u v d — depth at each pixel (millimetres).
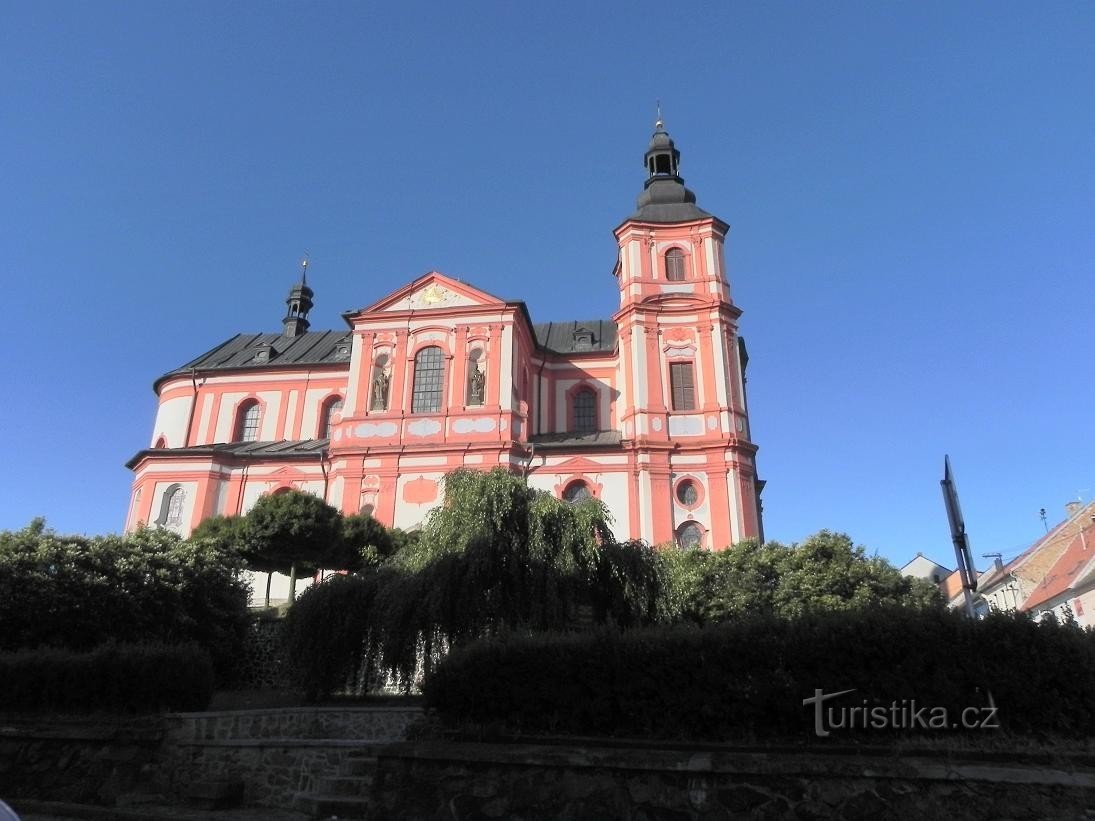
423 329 46062
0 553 22484
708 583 32062
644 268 48062
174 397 52281
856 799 8750
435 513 20406
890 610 10008
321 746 13516
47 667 15523
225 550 28844
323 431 50188
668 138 53750
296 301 61125
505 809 9922
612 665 10461
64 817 12562
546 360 50594
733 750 9500
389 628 18062
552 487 43000
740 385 45219
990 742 8953
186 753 14180
